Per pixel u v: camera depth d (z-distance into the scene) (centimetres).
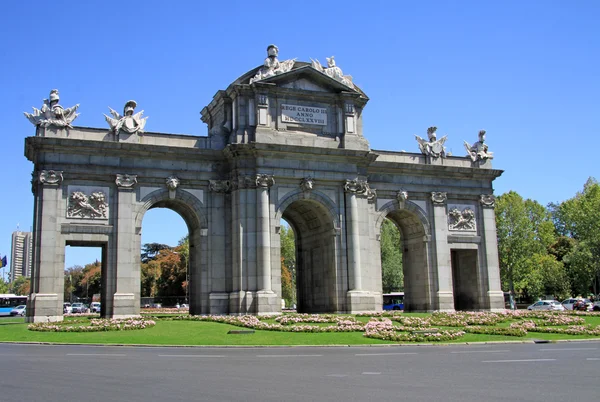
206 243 5338
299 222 6266
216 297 5266
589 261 9944
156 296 12962
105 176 5109
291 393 1573
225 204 5438
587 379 1817
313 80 5641
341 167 5597
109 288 5003
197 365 2236
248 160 5319
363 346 3170
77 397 1521
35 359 2442
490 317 4781
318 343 3288
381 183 6088
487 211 6481
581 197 10662
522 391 1591
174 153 5281
